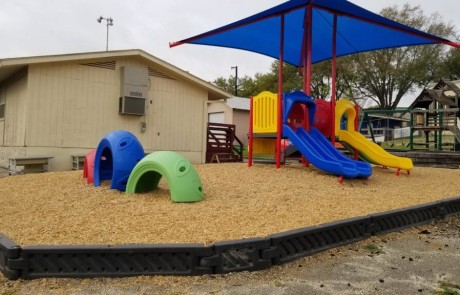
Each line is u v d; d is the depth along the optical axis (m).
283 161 8.41
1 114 12.16
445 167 11.50
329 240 3.49
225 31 7.99
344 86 40.97
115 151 5.43
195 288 2.58
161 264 2.77
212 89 13.75
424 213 4.56
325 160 6.62
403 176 7.79
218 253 2.83
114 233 3.49
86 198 4.95
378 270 2.98
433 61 38.62
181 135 13.09
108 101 11.38
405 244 3.71
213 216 4.10
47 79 10.25
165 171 4.77
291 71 40.97
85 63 10.91
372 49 9.67
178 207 4.46
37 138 10.12
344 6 6.92
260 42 9.55
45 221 3.90
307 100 7.43
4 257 2.75
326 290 2.58
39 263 2.69
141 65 11.98
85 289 2.54
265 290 2.56
